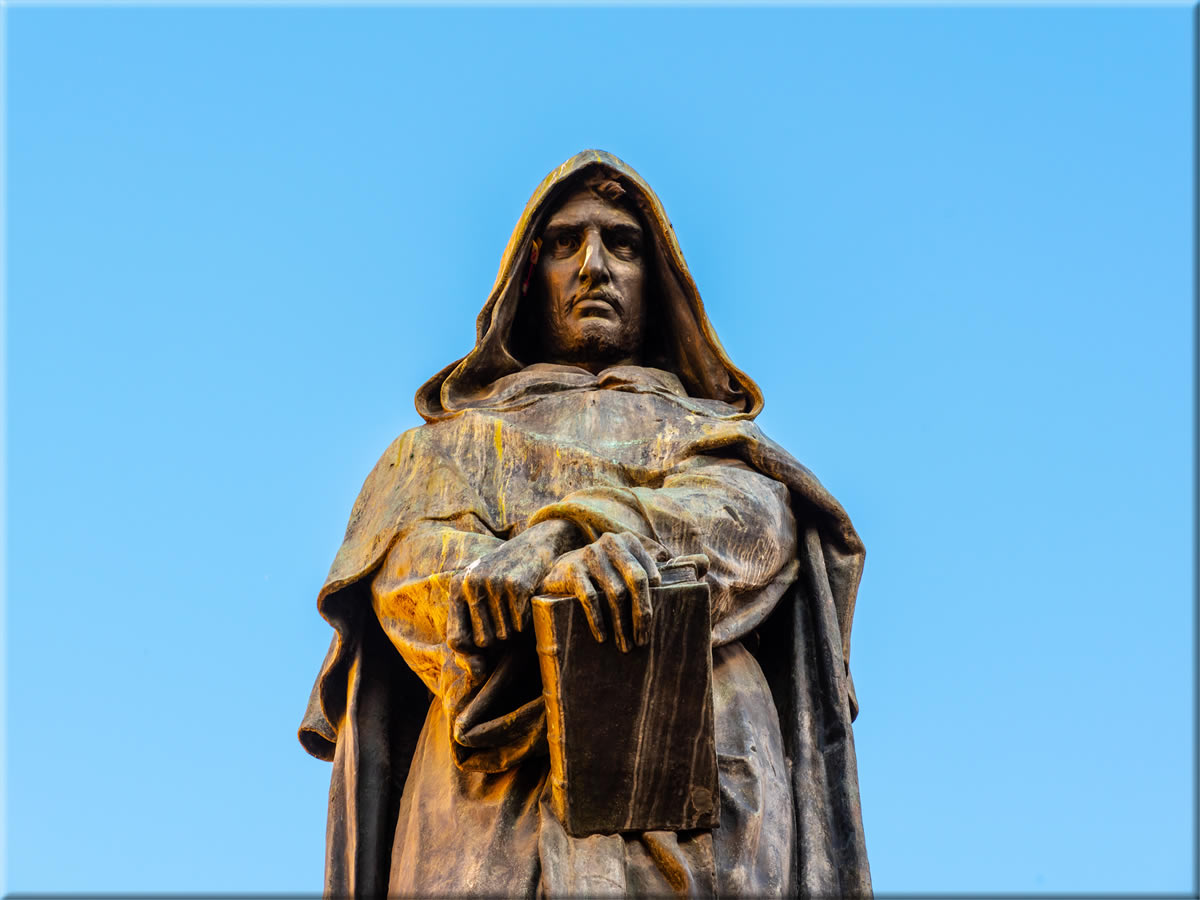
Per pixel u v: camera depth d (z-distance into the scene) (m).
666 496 23.53
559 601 21.09
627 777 21.42
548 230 27.66
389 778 24.73
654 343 28.06
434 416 26.62
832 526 25.67
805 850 23.30
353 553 25.12
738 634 24.12
